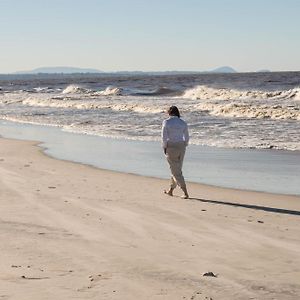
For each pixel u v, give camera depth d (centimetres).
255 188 1139
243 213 877
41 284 505
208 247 653
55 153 1745
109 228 743
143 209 885
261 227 768
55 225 754
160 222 789
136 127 2642
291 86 7194
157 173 1335
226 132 2317
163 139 1018
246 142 1964
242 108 3297
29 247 636
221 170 1391
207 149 1811
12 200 934
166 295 482
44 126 2912
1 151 1791
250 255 620
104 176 1270
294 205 958
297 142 1923
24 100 5547
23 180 1170
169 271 554
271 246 661
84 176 1262
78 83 12938
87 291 488
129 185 1148
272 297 484
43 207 879
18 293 479
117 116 3366
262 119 2912
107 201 945
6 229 725
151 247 649
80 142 2092
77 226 751
